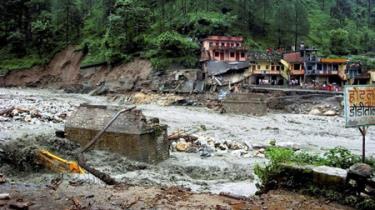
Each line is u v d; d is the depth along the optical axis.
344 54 96.69
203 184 19.84
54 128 30.83
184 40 83.19
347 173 10.41
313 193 10.91
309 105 63.53
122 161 22.91
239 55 79.06
